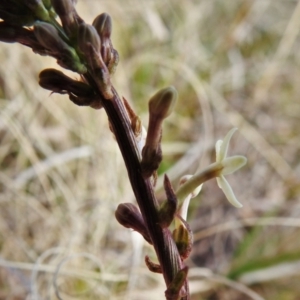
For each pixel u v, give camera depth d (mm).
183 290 145
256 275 330
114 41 410
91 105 144
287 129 436
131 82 403
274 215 371
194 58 438
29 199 320
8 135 342
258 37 485
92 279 287
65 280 292
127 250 315
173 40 440
